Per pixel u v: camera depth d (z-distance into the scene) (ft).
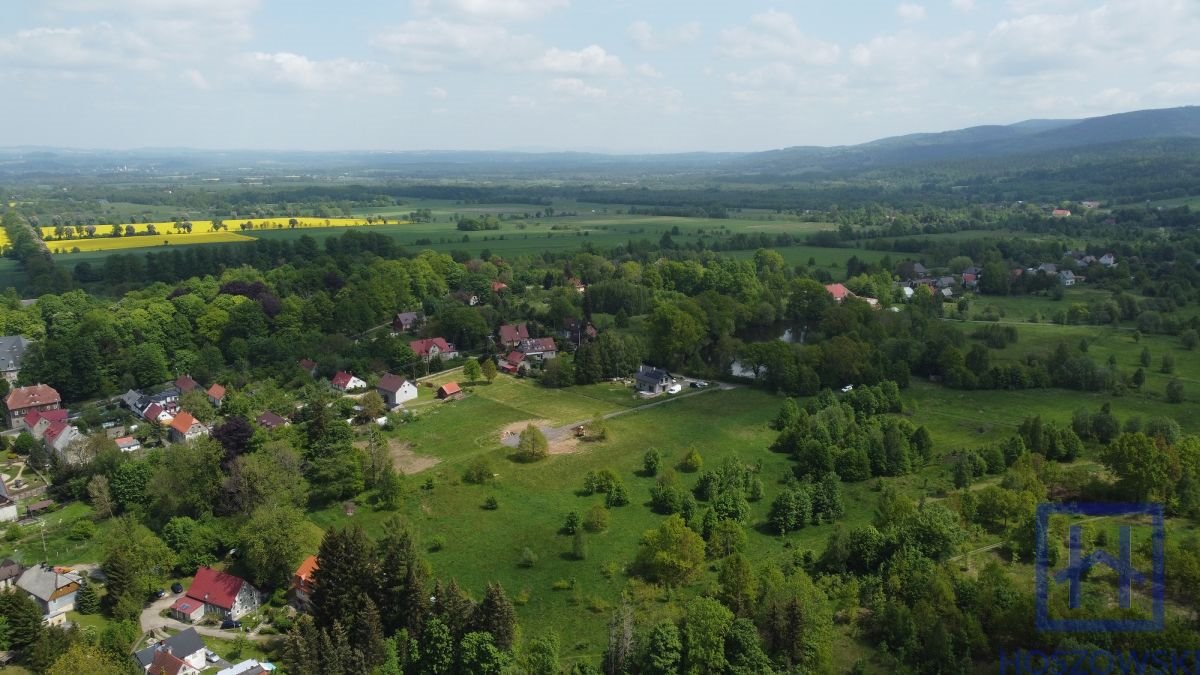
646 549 290.56
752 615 244.63
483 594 275.80
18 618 242.99
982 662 228.43
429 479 372.38
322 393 478.18
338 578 241.96
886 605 247.70
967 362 505.25
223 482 336.29
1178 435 371.15
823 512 326.03
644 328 611.06
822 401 450.30
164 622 268.82
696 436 431.02
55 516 347.97
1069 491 325.62
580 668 222.69
